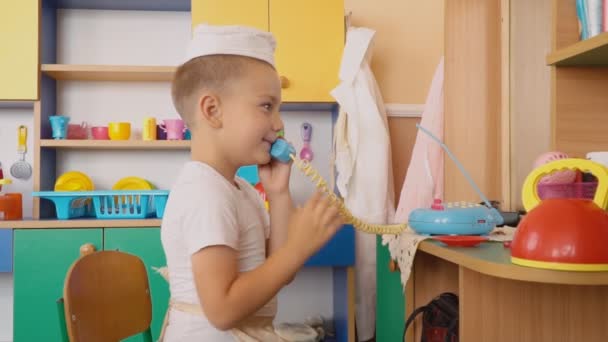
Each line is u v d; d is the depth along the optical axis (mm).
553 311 1038
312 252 824
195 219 809
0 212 2121
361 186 2137
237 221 863
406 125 2408
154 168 2438
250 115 872
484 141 1731
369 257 2158
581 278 760
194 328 845
